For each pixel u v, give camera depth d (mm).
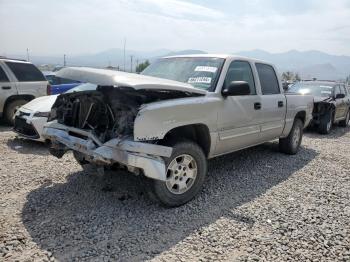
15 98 8812
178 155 3873
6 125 9102
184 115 3893
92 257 2896
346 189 4973
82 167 5164
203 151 4496
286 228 3592
